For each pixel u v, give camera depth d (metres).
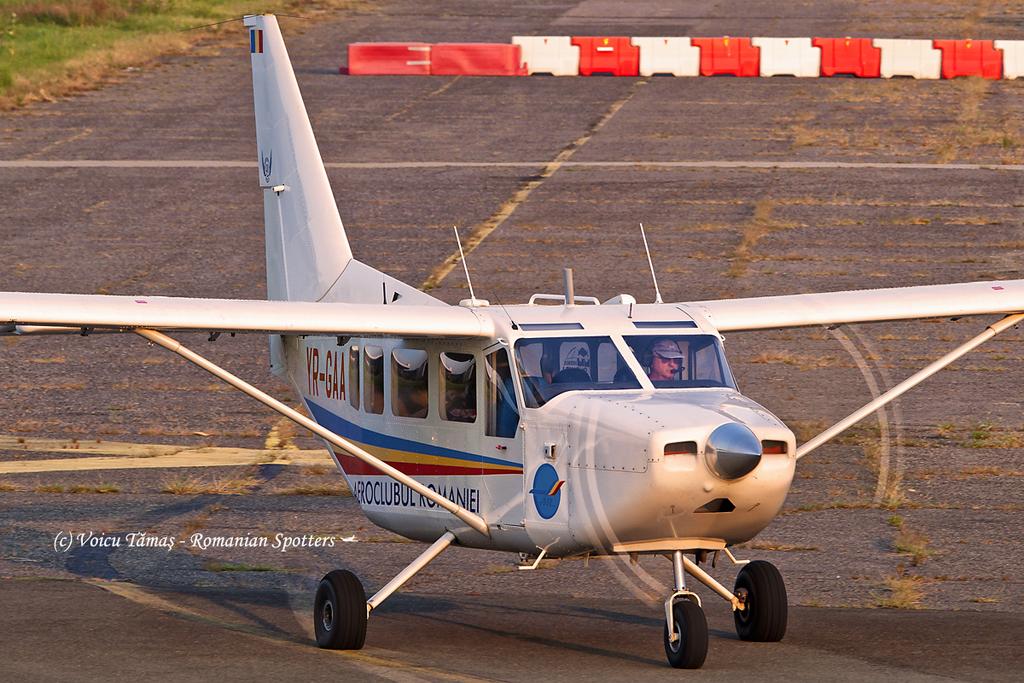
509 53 153.50
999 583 41.84
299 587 42.28
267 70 48.44
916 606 39.44
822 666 32.09
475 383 34.94
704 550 32.31
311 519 49.94
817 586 41.59
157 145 124.50
